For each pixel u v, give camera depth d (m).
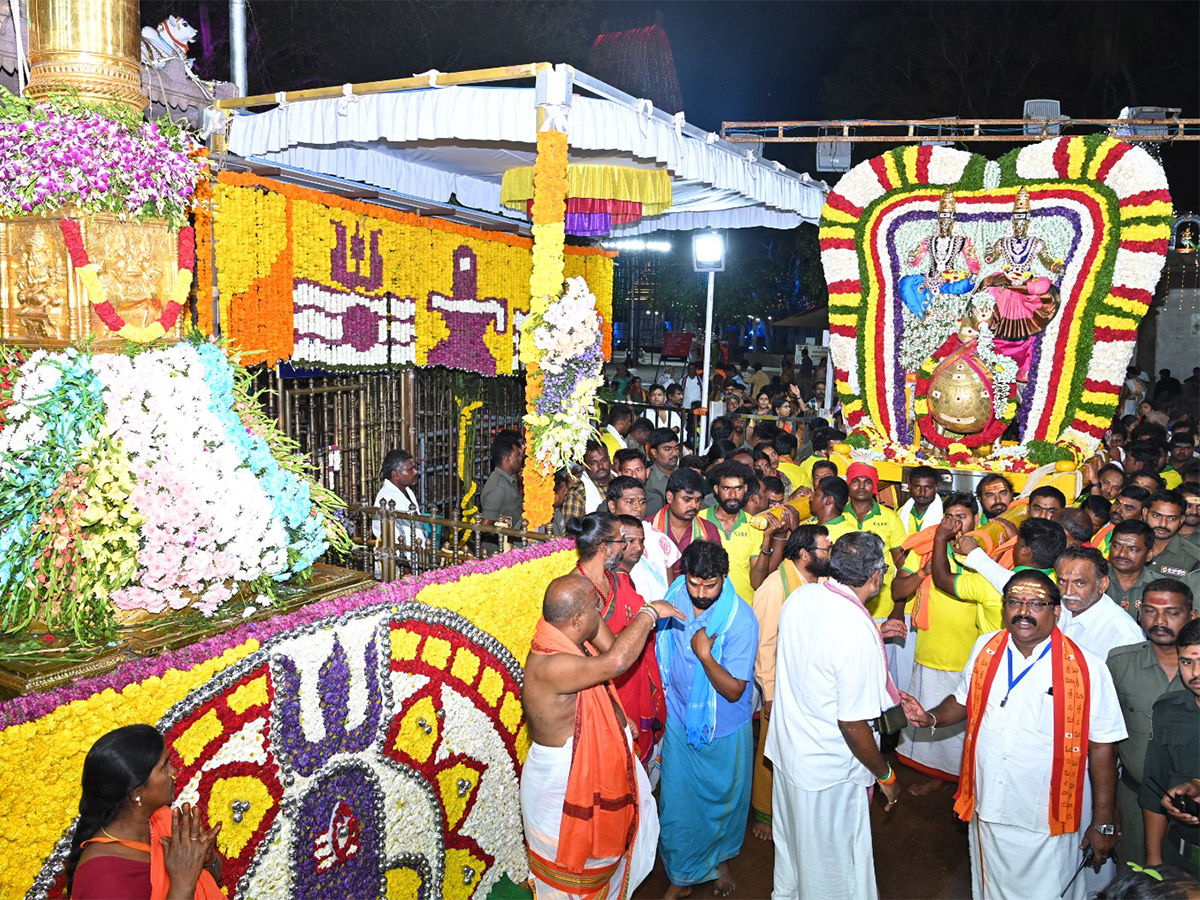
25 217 3.86
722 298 26.00
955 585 4.89
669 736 4.39
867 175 8.93
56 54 3.93
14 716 2.64
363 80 14.98
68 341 3.84
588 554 4.25
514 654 4.43
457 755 4.11
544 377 5.17
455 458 9.57
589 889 3.60
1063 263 8.53
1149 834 3.44
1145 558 4.78
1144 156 8.09
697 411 12.07
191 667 3.06
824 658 3.71
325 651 3.46
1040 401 8.79
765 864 4.80
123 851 2.44
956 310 8.92
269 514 3.93
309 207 6.81
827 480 5.80
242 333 6.39
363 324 7.46
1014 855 3.57
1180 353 17.86
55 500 3.56
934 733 5.48
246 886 3.24
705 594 4.11
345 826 3.57
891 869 4.70
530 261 9.51
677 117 6.11
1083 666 3.51
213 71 14.12
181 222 4.09
